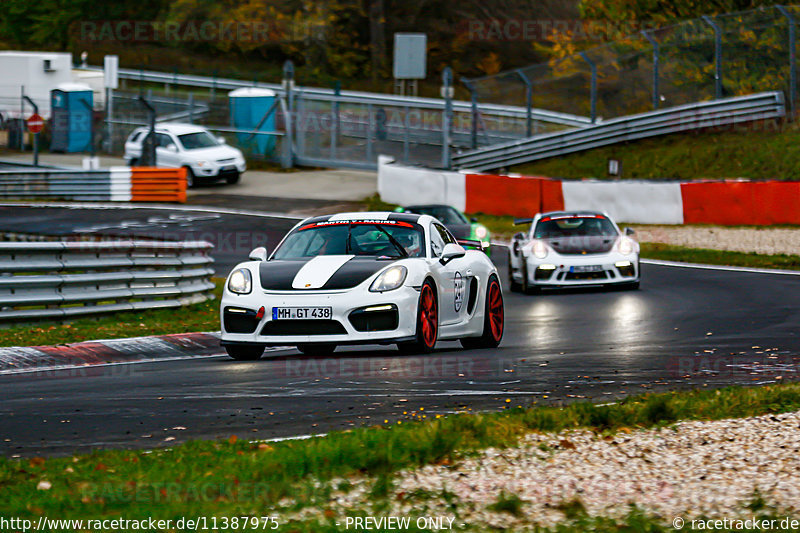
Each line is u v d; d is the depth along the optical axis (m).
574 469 20.59
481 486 19.23
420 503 18.08
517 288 67.56
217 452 21.02
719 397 27.00
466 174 109.44
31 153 150.38
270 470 19.41
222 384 30.45
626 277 63.41
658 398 26.28
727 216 97.31
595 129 129.50
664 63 138.75
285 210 111.19
